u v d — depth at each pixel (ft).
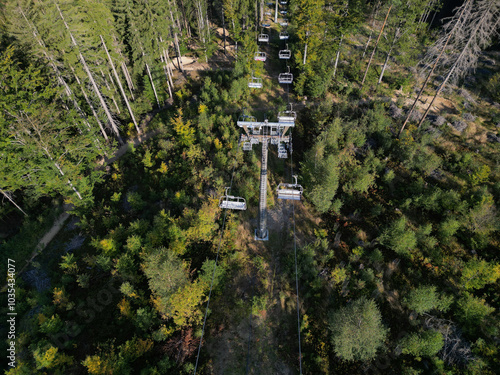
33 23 81.00
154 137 115.85
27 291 76.64
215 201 82.07
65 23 83.41
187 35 184.75
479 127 100.01
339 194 88.99
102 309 68.03
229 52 169.17
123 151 114.32
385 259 73.05
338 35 116.37
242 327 65.36
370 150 94.02
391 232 71.87
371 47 145.89
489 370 52.90
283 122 65.87
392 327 62.85
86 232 86.63
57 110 94.38
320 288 69.62
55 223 93.40
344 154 93.45
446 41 79.36
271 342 63.26
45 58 87.04
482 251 70.64
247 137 69.77
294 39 153.28
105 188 98.99
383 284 69.05
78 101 108.06
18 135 79.30
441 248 72.49
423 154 89.20
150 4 109.60
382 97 113.70
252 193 87.15
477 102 111.96
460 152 91.76
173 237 73.51
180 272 60.13
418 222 78.89
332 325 58.34
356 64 132.36
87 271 76.28
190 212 78.79
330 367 58.44
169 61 136.77
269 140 71.05
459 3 150.30
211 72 152.05
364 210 84.17
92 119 104.17
